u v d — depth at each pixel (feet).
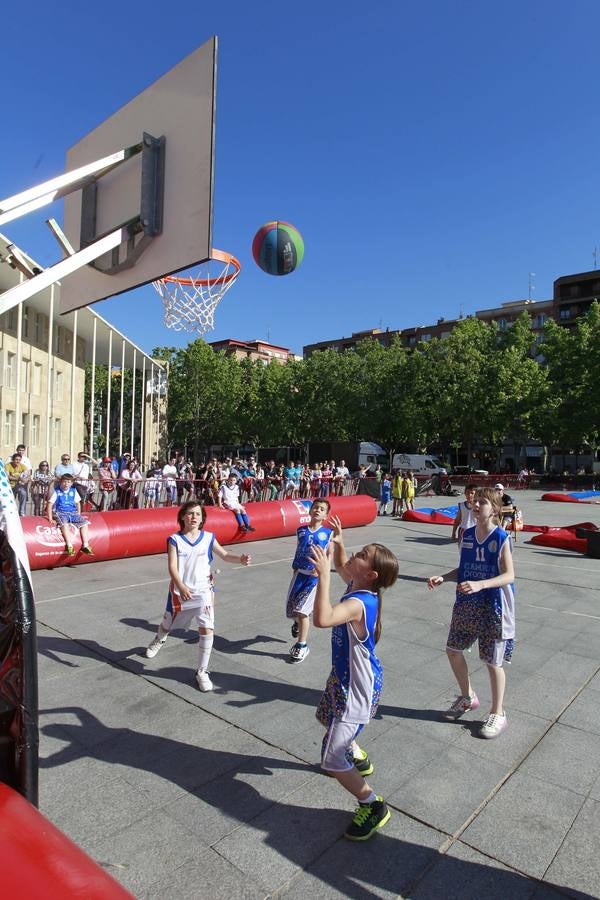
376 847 9.21
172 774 11.19
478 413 128.16
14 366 72.33
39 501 43.16
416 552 36.40
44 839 5.23
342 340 310.24
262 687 15.35
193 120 17.42
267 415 160.56
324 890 8.31
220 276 38.09
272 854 9.02
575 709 14.23
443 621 21.36
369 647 9.58
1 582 7.38
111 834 9.41
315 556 9.03
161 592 24.90
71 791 10.57
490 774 11.30
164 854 8.97
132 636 19.12
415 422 131.75
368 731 12.96
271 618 21.50
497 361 125.49
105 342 95.04
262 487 72.23
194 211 17.24
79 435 92.99
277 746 12.31
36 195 15.89
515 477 121.60
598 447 137.28
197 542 15.62
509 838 9.45
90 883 4.78
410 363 133.08
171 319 37.93
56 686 15.17
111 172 19.60
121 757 11.77
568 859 8.98
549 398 127.34
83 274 20.75
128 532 31.50
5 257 18.10
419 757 11.88
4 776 6.70
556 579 28.94
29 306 74.69
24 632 6.73
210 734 12.79
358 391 139.74
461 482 115.96
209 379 165.07
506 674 16.48
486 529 13.15
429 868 8.77
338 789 10.78
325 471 79.77
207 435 179.83
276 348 309.42
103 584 26.22
